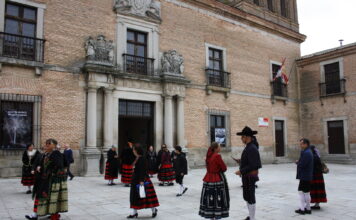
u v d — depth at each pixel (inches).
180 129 649.0
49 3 523.2
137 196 238.7
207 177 215.9
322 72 921.5
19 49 487.2
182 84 661.9
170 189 395.5
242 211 270.7
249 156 217.9
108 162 430.0
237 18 817.5
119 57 593.3
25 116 485.1
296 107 955.3
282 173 599.8
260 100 845.2
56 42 523.2
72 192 363.6
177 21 693.9
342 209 278.7
